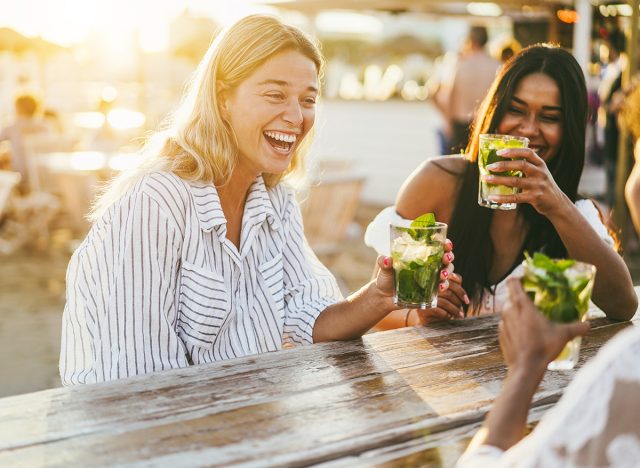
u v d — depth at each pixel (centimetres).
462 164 238
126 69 1164
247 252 197
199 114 192
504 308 115
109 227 182
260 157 191
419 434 135
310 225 509
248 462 122
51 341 466
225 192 197
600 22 675
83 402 143
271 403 145
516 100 218
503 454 103
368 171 991
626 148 512
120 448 126
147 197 181
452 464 126
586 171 833
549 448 90
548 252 228
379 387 154
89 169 648
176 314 186
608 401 87
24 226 720
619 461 86
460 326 197
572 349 157
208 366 163
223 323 187
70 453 124
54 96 1292
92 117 1095
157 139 199
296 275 212
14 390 383
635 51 486
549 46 221
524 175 181
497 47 909
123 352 176
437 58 1339
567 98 216
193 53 1147
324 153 1013
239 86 188
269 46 185
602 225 230
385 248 242
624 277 197
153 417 138
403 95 1009
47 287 594
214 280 185
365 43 1791
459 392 152
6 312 525
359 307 185
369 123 982
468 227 227
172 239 182
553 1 709
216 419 137
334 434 132
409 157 962
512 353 112
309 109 195
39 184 730
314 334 194
